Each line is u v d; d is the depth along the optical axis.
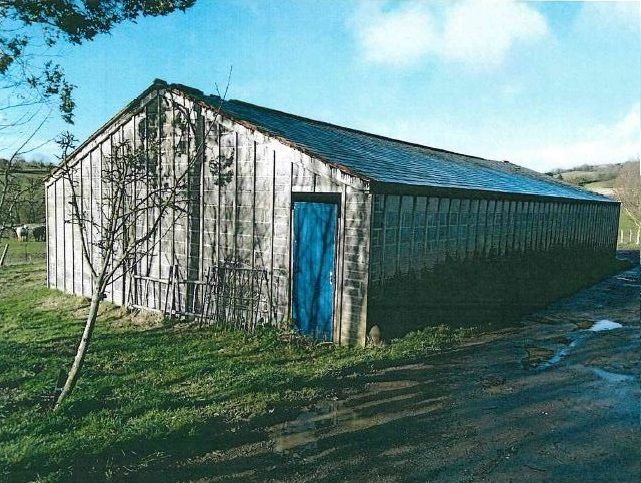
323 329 10.13
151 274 13.32
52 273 16.88
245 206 11.38
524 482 4.85
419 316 11.32
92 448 5.30
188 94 12.30
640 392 7.33
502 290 15.48
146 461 5.23
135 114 13.51
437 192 11.30
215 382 7.59
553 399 7.04
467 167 19.73
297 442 5.70
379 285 9.89
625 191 40.94
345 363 8.44
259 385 7.30
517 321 12.28
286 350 9.51
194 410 6.45
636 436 5.86
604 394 7.25
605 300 15.57
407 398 7.05
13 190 8.62
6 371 8.16
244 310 11.35
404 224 10.59
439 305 12.13
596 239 26.20
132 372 8.27
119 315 13.07
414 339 9.99
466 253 13.34
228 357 9.12
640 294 16.91
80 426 6.03
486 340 10.37
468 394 7.21
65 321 12.48
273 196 10.88
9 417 6.21
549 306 14.39
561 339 10.49
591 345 10.00
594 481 4.87
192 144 12.28
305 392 7.15
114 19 11.88
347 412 6.54
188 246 12.51
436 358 9.02
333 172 9.77
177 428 5.82
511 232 16.02
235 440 5.75
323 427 6.09
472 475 4.98
